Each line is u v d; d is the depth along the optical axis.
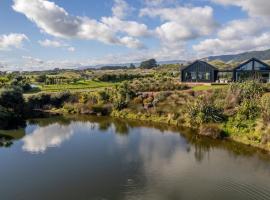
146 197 28.11
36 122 64.31
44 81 117.94
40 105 80.12
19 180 32.66
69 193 29.41
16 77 111.56
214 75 78.50
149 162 37.34
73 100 80.38
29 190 30.23
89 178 32.81
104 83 111.12
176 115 59.62
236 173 33.28
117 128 57.06
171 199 27.62
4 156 40.53
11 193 29.66
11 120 61.00
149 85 79.19
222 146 43.59
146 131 53.81
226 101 54.75
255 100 50.22
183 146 44.06
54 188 30.59
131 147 44.03
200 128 51.28
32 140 48.75
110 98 75.62
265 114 45.25
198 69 79.81
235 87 57.62
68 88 98.25
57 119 67.69
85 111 74.25
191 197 27.86
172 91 69.62
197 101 56.88
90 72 171.88
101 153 41.41
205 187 29.89
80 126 59.66
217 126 49.69
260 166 35.22
